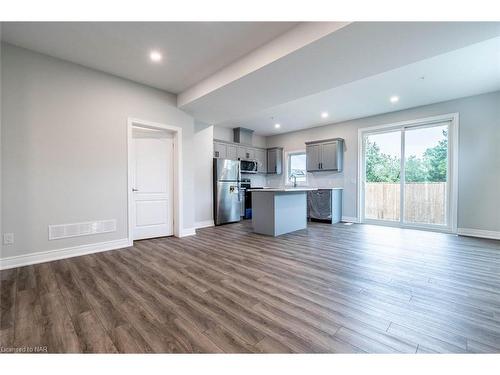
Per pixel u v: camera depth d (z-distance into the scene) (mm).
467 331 1462
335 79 3010
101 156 3291
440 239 3953
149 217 4059
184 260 2877
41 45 2662
